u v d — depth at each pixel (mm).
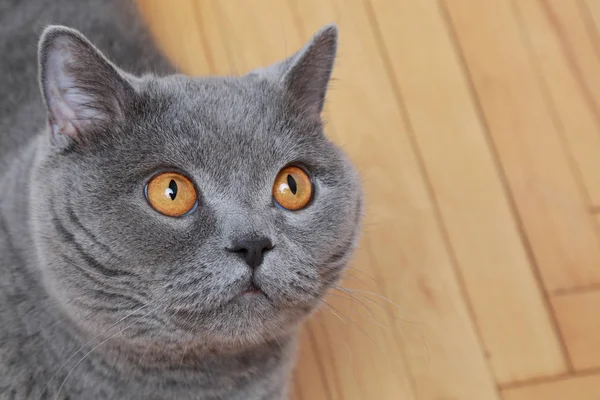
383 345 567
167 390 426
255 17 623
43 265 398
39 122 469
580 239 604
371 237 590
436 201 604
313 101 434
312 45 419
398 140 613
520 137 623
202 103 402
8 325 418
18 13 516
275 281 388
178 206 385
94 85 390
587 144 626
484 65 637
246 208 386
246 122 401
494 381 571
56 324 414
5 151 466
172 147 388
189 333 396
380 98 620
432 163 611
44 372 419
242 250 379
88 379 420
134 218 383
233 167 390
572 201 612
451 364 571
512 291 590
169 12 609
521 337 581
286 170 407
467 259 594
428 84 627
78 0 528
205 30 614
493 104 628
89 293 391
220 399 438
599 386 573
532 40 649
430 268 589
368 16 637
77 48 383
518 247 600
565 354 580
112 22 526
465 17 648
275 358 451
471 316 583
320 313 562
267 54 618
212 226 383
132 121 393
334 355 561
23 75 496
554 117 630
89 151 392
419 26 641
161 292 384
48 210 390
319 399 552
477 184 609
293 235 398
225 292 382
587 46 650
